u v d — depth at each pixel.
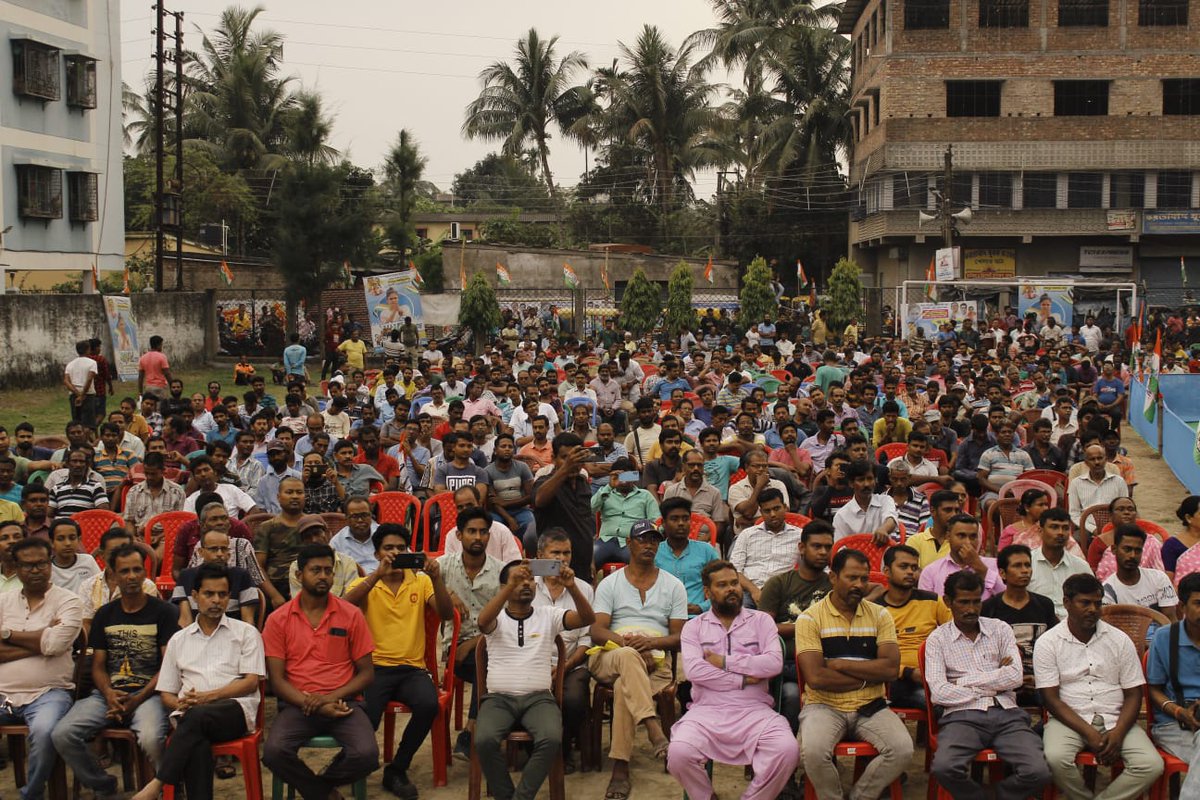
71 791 7.44
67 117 32.84
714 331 35.47
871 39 47.81
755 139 54.56
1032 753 6.58
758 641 7.04
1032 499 8.80
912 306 33.94
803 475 12.51
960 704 6.79
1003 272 45.34
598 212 57.25
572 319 39.91
